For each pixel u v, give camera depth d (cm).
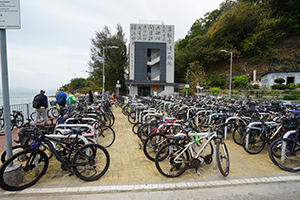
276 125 430
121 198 255
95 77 2747
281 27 3678
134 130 645
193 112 691
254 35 3547
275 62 3412
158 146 396
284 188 288
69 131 313
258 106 743
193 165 319
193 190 278
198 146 361
